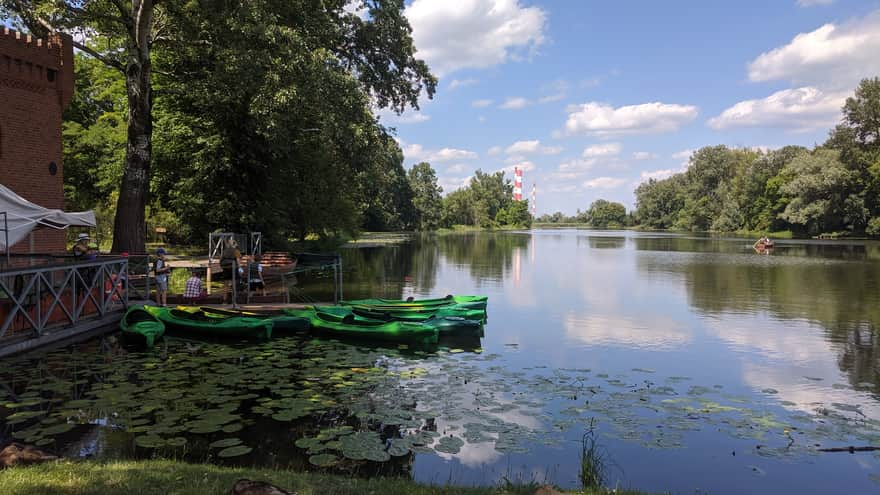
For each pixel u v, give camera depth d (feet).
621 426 22.98
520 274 92.89
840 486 18.33
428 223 415.64
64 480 14.06
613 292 70.49
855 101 222.48
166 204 97.25
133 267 55.93
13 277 35.50
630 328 46.83
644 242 224.74
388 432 21.54
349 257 128.36
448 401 25.63
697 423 23.54
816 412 25.35
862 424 23.76
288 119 67.05
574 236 310.65
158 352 34.83
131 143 56.65
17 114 48.14
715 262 117.80
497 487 15.28
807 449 21.11
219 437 20.58
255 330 39.37
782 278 85.81
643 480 18.53
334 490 14.21
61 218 39.81
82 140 102.89
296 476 15.53
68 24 57.47
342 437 20.66
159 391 26.12
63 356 33.06
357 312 44.37
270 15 55.62
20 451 16.19
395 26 79.20
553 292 70.38
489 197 534.37
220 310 42.70
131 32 55.83
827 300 63.21
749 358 36.29
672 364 34.45
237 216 89.86
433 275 90.02
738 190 322.14
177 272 74.49
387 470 18.17
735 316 52.95
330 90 63.72
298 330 42.34
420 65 83.97
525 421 23.29
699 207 359.87
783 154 290.97
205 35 63.05
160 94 81.61
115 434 20.54
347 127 68.54
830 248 164.96
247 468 16.42
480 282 80.79
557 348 38.88
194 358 33.24
